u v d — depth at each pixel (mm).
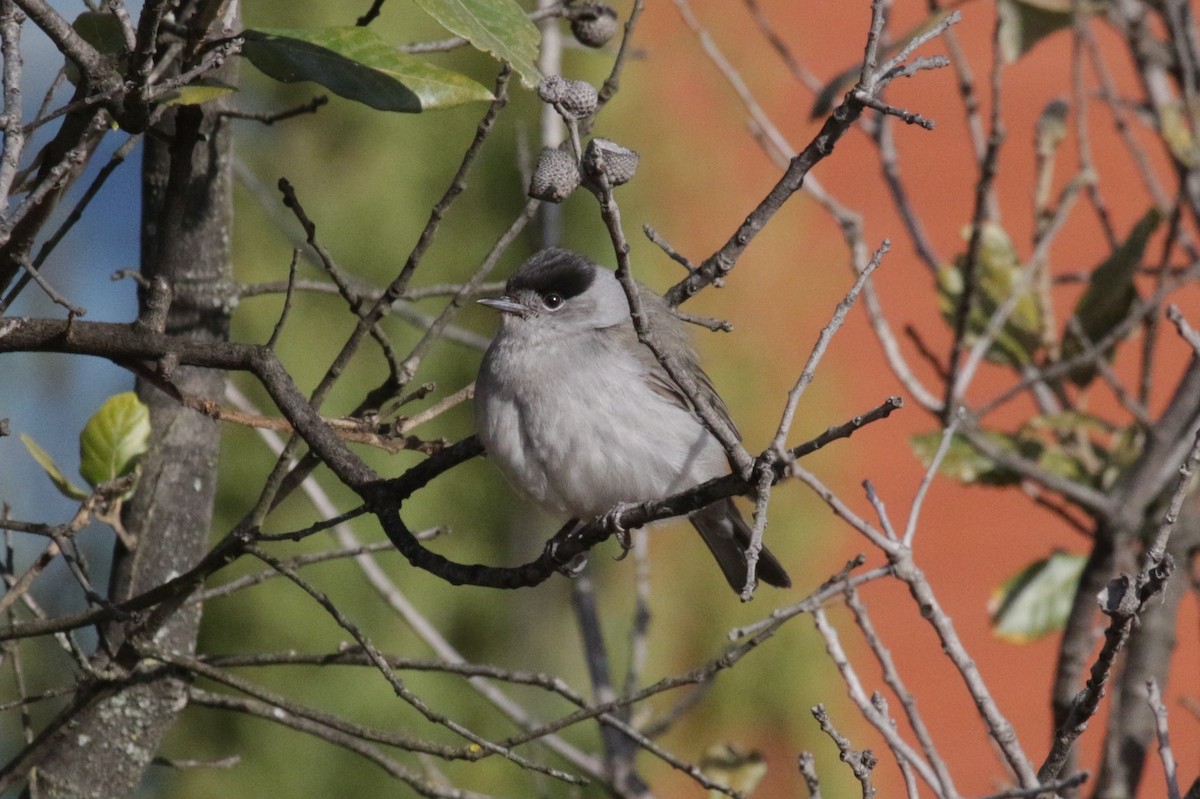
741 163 21094
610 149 5227
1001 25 8461
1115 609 5195
